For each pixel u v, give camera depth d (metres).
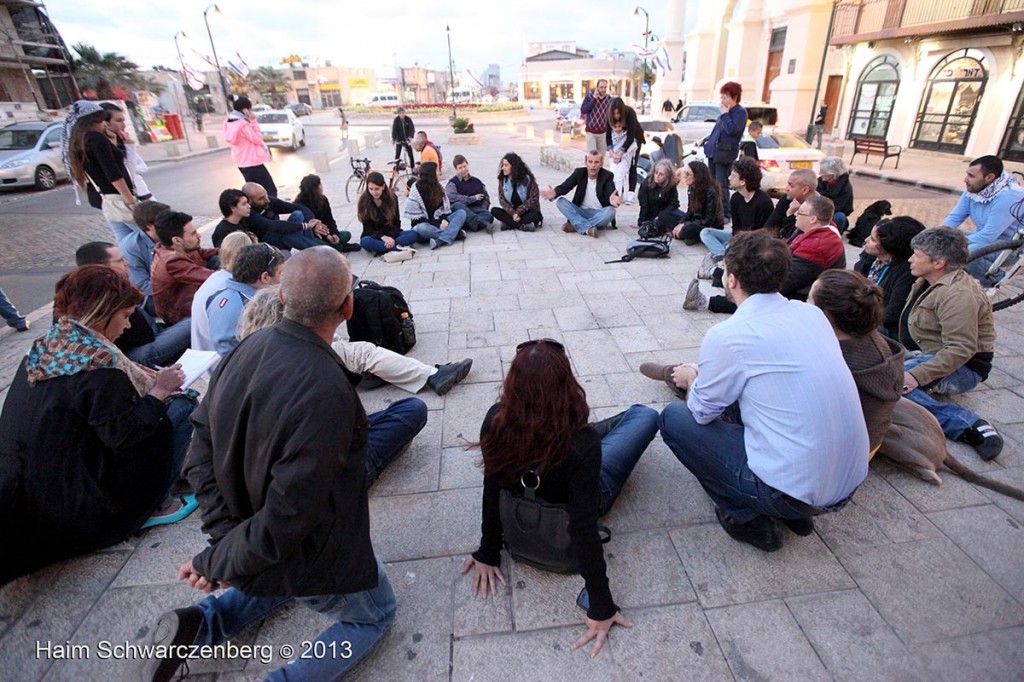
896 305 3.18
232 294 2.97
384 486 2.67
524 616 1.98
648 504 2.48
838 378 1.80
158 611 2.05
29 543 2.07
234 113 6.96
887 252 3.20
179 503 2.50
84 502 2.07
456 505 2.53
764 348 1.83
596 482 1.73
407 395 3.43
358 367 3.39
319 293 1.38
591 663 1.80
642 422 2.46
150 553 2.30
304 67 76.88
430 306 4.85
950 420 2.79
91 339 2.03
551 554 1.91
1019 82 12.61
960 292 2.74
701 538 2.29
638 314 4.54
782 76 19.94
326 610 1.66
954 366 2.74
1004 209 4.11
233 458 1.36
